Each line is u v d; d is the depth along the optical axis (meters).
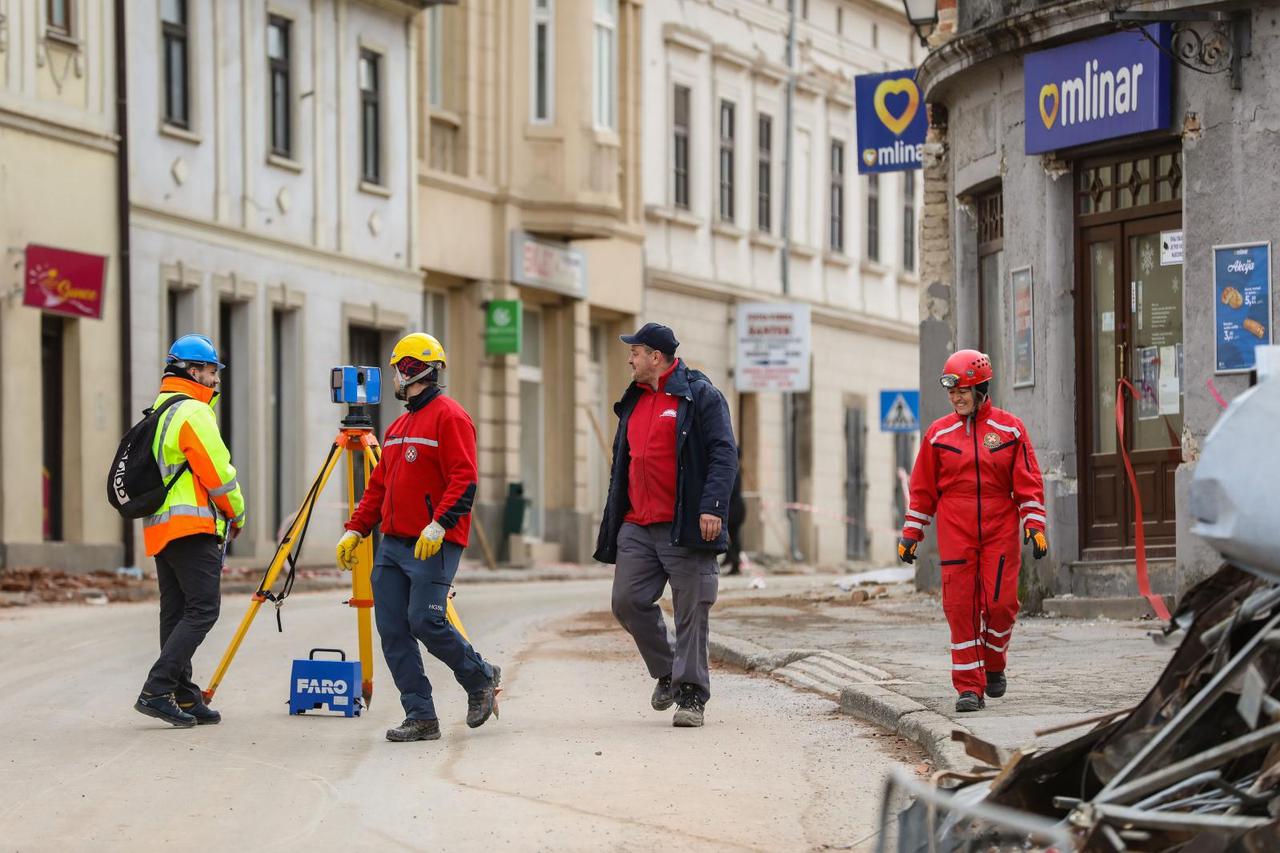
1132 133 19.95
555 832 9.53
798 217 53.59
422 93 40.41
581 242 44.41
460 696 15.30
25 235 30.30
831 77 55.19
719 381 49.72
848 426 55.28
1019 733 11.55
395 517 12.91
